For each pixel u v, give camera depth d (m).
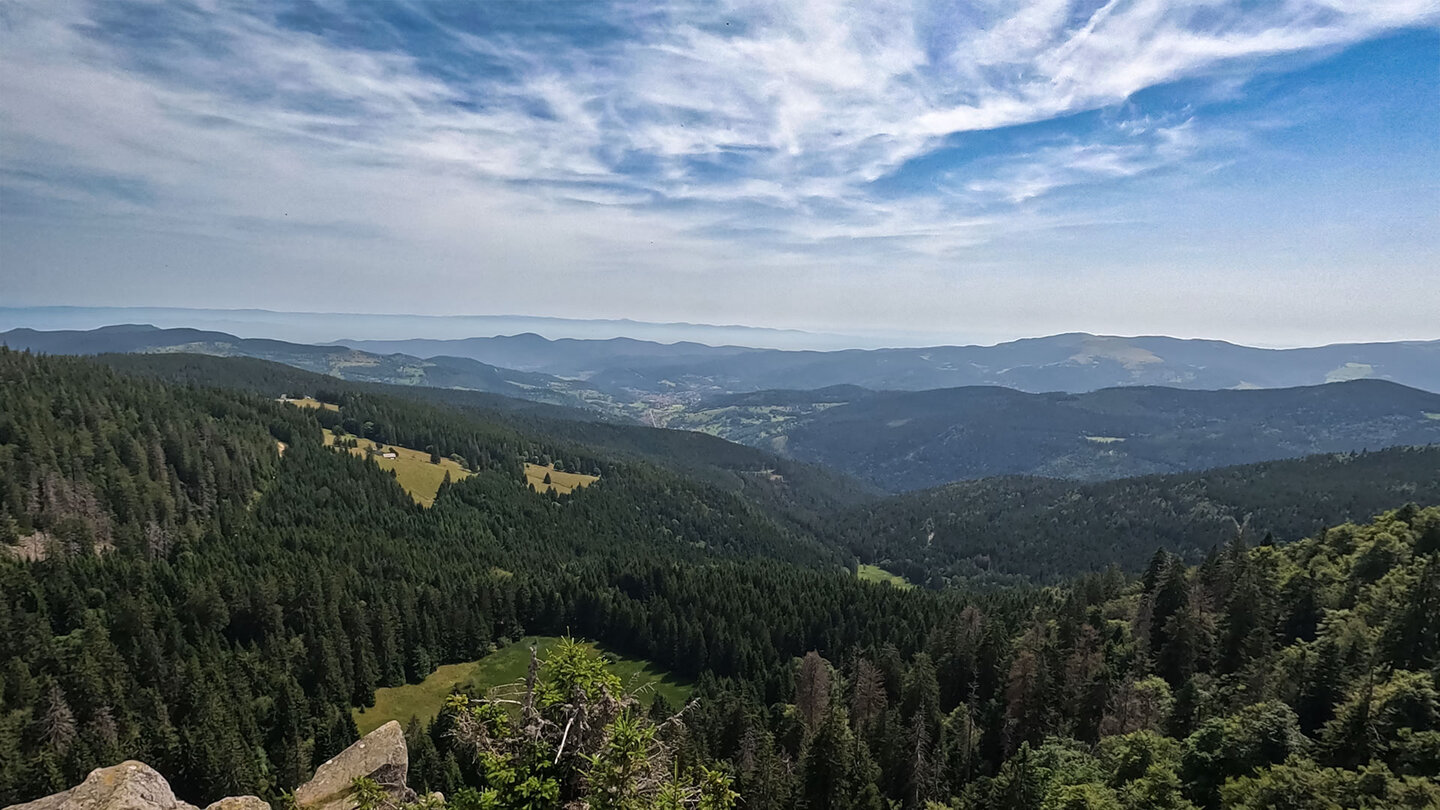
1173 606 77.19
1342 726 42.97
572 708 15.23
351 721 88.06
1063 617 85.75
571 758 15.04
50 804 16.31
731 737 71.31
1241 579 73.00
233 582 112.12
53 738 78.81
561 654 15.96
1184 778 42.84
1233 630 66.75
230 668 96.06
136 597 107.38
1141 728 55.47
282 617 111.31
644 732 14.61
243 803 19.47
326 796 21.22
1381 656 52.19
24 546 120.19
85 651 89.69
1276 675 54.53
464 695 16.11
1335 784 36.44
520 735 15.18
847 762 55.78
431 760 70.50
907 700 72.38
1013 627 97.88
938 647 90.56
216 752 74.19
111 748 77.75
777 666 99.69
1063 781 45.84
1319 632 61.19
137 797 16.62
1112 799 40.19
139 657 94.62
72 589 107.12
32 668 90.81
